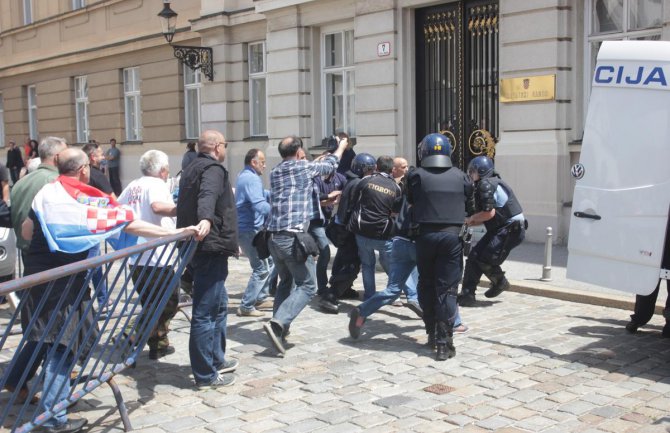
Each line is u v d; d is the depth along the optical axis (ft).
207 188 17.01
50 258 15.34
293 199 21.09
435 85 44.62
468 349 21.31
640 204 19.74
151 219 19.94
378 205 24.98
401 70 45.03
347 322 24.81
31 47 85.56
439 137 20.67
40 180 18.03
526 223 26.81
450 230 20.12
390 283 22.09
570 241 21.20
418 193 20.43
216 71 59.11
